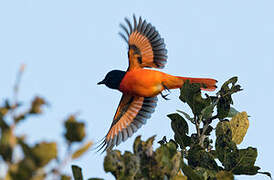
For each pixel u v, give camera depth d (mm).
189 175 5922
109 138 14000
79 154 2828
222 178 5312
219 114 8539
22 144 2762
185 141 8398
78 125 2857
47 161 2768
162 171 5043
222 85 8648
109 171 5113
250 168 7594
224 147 7766
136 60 13266
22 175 2734
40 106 2797
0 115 2775
